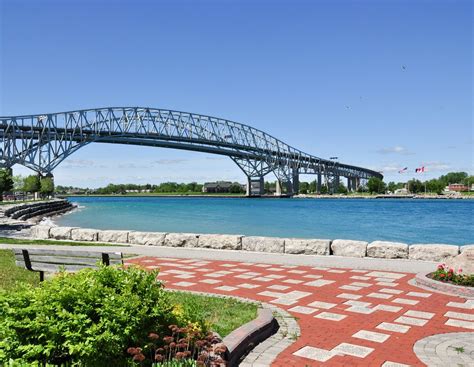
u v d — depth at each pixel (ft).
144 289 16.33
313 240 47.93
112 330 14.24
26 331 14.02
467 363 17.22
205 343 16.44
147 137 357.20
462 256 31.94
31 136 313.53
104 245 56.95
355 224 148.46
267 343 19.80
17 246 54.85
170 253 49.49
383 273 36.58
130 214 198.49
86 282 15.49
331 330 21.56
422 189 590.55
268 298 28.12
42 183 310.04
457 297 28.04
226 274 36.73
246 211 233.55
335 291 30.01
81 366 13.51
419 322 22.80
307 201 436.35
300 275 36.01
